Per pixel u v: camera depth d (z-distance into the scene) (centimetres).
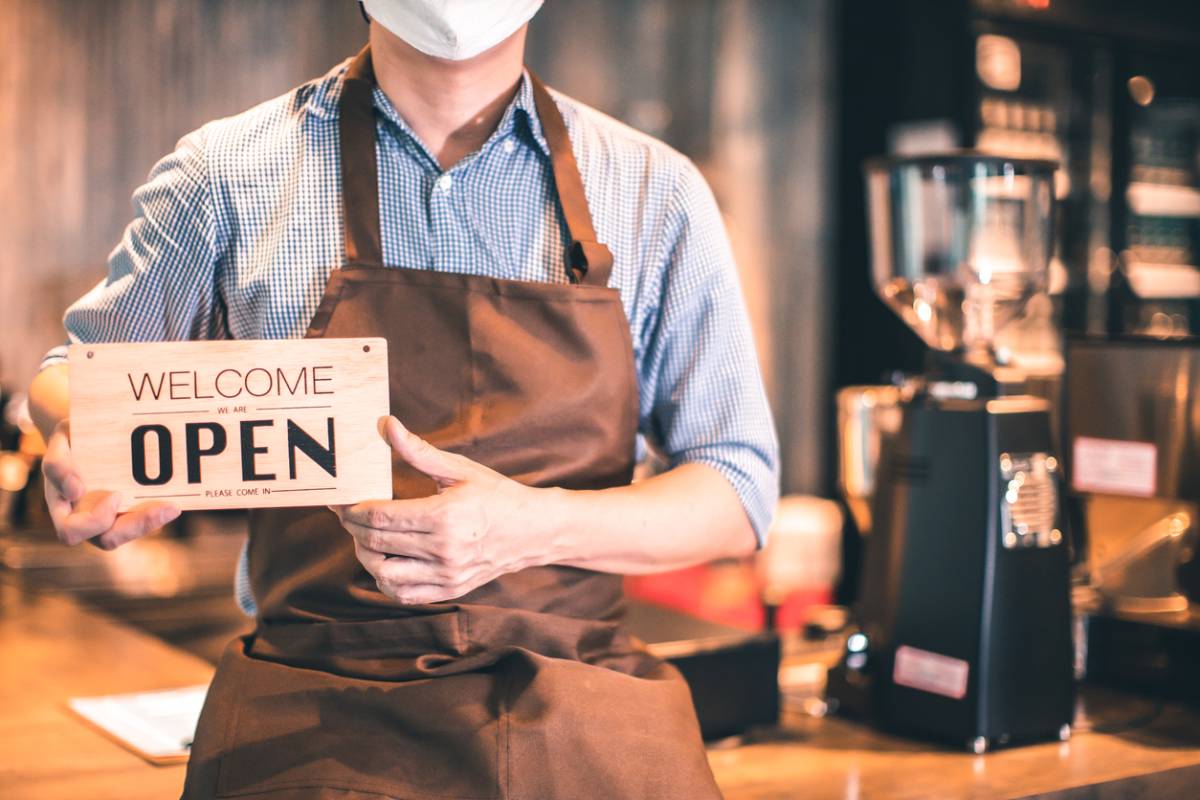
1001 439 139
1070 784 128
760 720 148
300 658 107
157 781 124
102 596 239
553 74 446
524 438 107
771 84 483
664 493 113
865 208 447
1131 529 167
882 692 148
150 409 97
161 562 277
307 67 396
